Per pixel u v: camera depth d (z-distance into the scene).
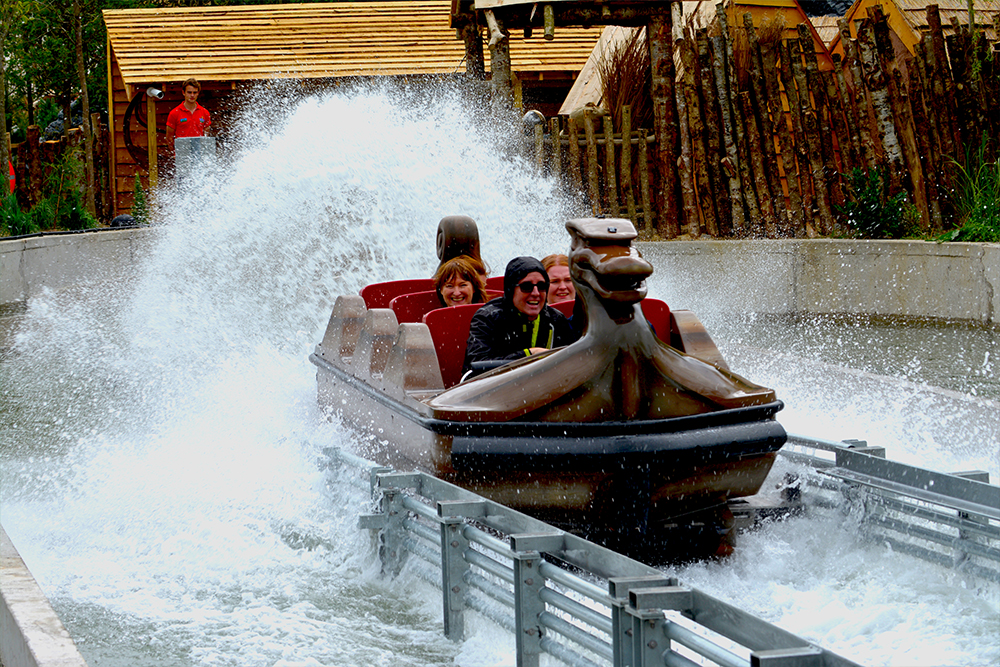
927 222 50.03
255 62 84.44
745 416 17.45
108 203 81.00
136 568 17.94
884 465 17.06
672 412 17.09
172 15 89.88
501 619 14.20
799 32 52.94
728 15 61.12
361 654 14.30
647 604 11.41
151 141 82.06
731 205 53.59
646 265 16.66
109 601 16.33
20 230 56.28
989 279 42.66
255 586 17.08
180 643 14.57
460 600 15.08
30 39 105.31
